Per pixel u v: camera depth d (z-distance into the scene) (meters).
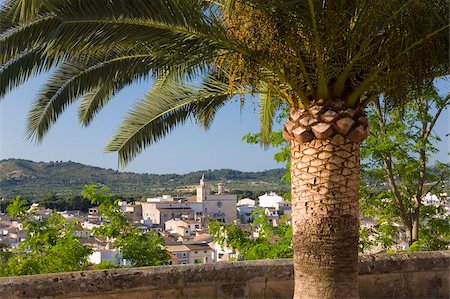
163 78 6.20
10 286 4.19
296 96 4.72
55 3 3.77
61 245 7.58
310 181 4.51
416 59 4.65
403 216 10.64
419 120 10.06
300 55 4.45
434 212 10.77
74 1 3.80
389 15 4.31
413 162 10.21
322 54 4.27
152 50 4.71
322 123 4.44
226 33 4.25
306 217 4.52
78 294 4.43
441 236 10.74
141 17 4.00
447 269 5.87
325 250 4.43
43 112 5.44
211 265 5.02
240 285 5.06
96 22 3.92
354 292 4.46
